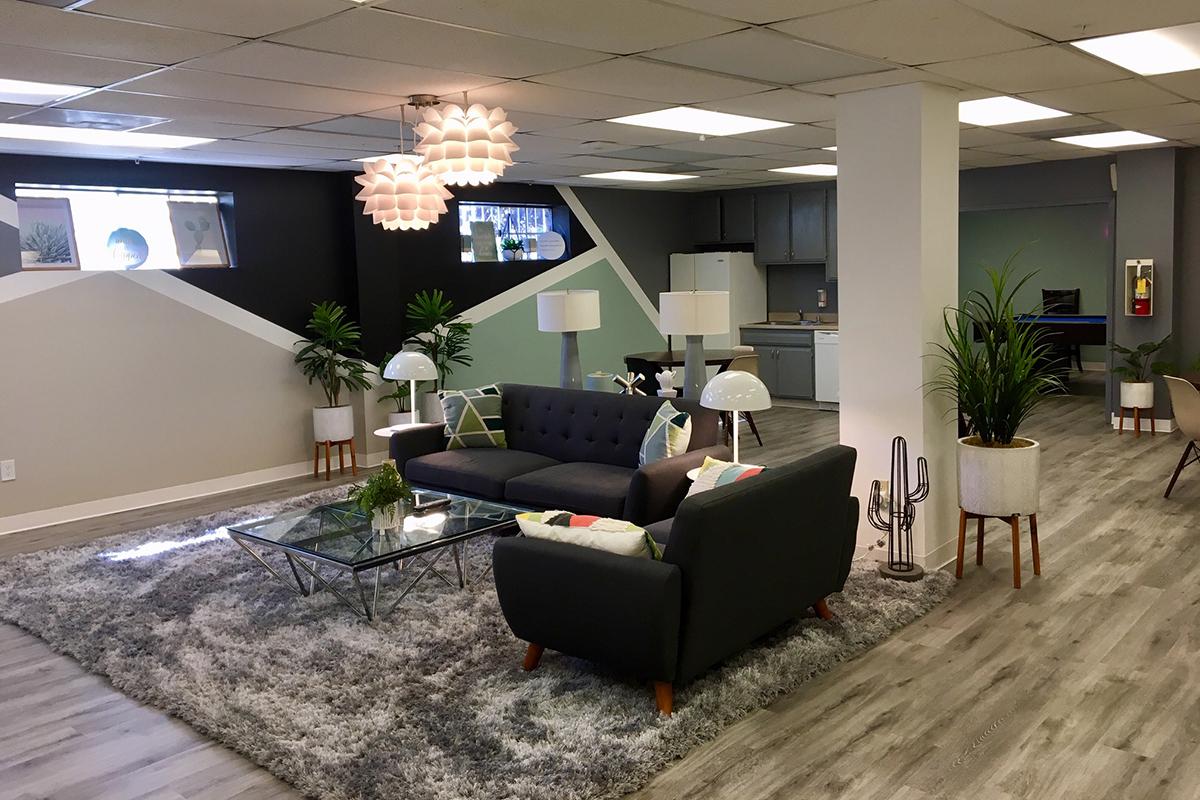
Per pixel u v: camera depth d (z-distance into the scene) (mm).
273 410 7449
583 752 3023
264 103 4410
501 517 4566
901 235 4613
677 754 3041
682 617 3242
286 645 3984
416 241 8195
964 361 4617
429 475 5781
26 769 3115
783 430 8891
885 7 3029
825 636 3893
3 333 6078
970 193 8992
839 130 4730
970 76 4273
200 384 7016
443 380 8141
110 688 3730
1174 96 4945
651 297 10500
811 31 3324
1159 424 8273
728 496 3295
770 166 8062
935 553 4844
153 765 3115
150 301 6727
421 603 4445
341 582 4781
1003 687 3473
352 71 3764
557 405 5973
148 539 5742
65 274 6316
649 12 3010
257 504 6566
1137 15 3213
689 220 10984
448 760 2996
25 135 5203
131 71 3658
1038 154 7883
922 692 3457
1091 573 4691
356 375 7570
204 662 3836
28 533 6098
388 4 2836
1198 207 8055
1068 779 2844
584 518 3600
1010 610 4242
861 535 4977
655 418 5223
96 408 6500
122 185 6543
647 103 4711
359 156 6551
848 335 4855
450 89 4215
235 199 7137
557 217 9500
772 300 11055
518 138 5855
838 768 2953
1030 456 4484
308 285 7613
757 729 3221
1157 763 2916
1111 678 3514
